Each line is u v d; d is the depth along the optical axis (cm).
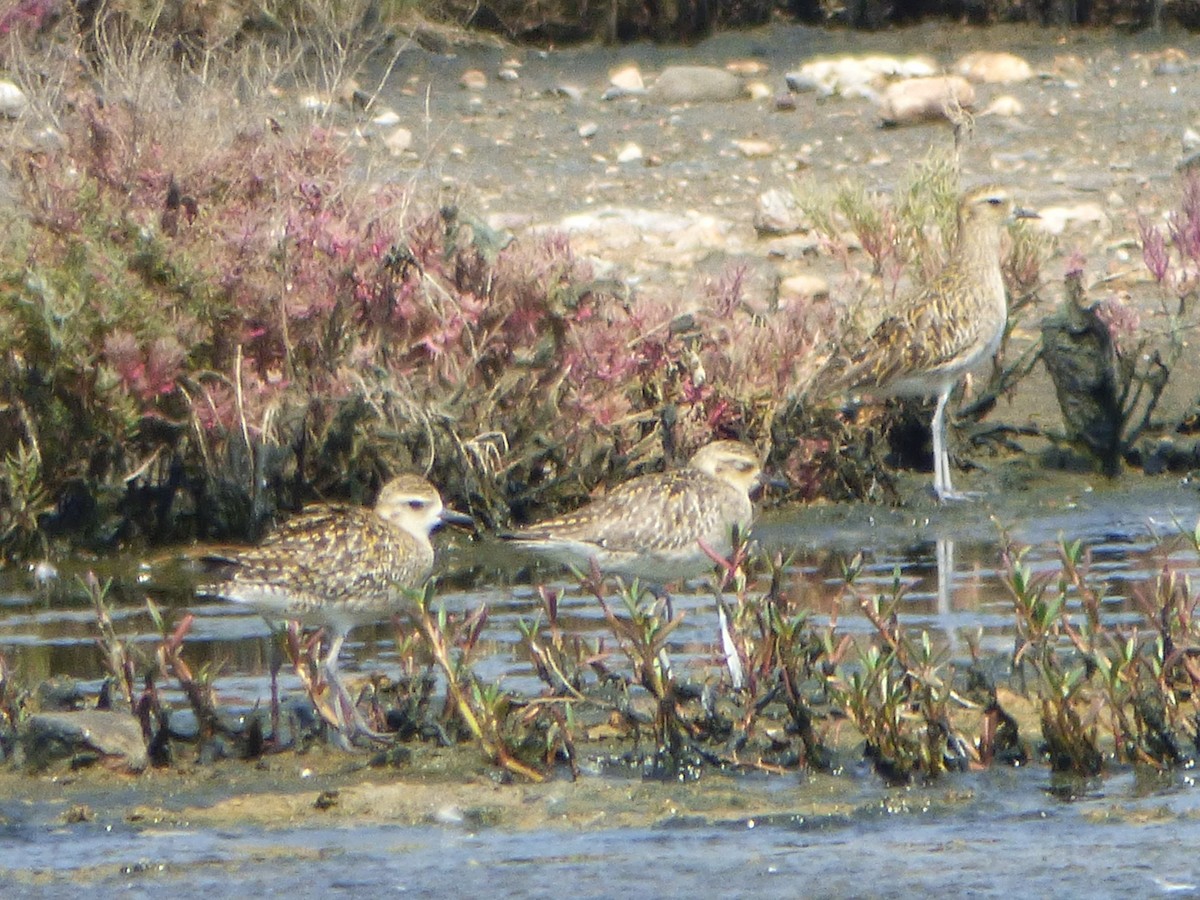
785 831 886
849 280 1842
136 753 962
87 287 1391
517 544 1174
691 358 1505
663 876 834
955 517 1453
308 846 873
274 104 1834
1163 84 2738
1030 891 816
